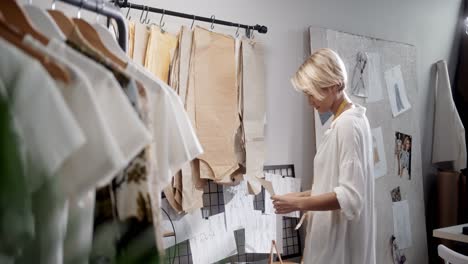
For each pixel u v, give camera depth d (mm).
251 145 1639
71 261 493
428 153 2746
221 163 1528
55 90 428
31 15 577
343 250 1242
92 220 524
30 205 408
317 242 1275
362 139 1225
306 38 2031
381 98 2301
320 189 1308
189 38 1496
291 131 1962
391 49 2398
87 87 472
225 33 1731
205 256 1589
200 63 1513
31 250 455
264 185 1530
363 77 2201
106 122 498
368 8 2354
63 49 522
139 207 560
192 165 1486
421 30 2684
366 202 1271
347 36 2137
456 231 1693
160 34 1430
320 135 1952
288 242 1905
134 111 529
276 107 1911
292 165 1946
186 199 1443
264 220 1802
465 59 2832
